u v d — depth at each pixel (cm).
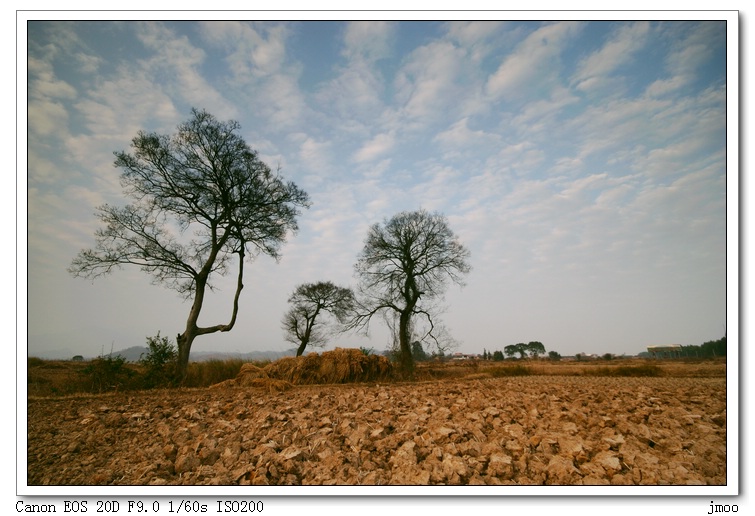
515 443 591
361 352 2488
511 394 1272
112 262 1869
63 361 2098
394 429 737
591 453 567
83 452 619
